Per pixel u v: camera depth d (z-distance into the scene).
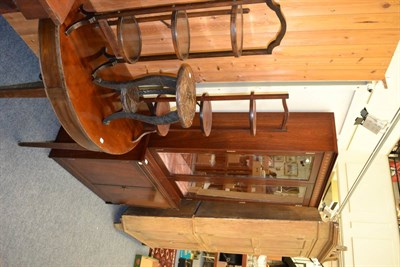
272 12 1.50
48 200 2.41
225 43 1.72
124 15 1.32
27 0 1.08
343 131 2.66
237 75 1.98
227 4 1.27
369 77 1.87
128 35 1.37
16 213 2.12
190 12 1.46
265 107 2.26
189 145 2.28
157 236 3.35
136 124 1.79
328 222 2.72
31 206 2.25
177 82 1.29
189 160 2.52
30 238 2.25
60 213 2.55
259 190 2.78
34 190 2.27
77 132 1.36
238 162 2.45
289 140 2.17
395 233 3.46
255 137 2.22
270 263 4.93
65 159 2.38
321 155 2.13
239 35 1.36
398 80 2.15
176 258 5.11
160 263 4.62
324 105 2.19
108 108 1.51
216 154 2.36
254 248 3.26
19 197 2.14
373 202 3.58
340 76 1.89
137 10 1.33
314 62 1.79
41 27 1.14
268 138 2.20
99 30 1.39
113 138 1.56
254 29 1.61
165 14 1.52
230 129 2.19
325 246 2.86
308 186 2.49
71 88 1.23
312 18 1.51
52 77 1.18
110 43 1.42
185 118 1.36
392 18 1.47
